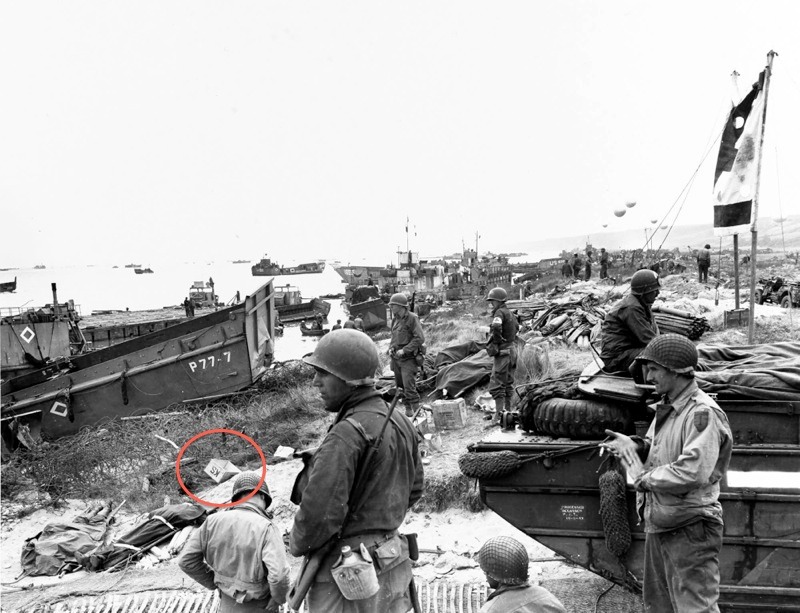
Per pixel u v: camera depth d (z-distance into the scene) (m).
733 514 4.49
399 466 2.94
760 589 4.43
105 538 7.63
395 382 10.43
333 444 2.71
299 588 2.73
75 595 6.25
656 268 27.81
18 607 6.07
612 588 5.35
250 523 3.93
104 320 40.22
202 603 5.79
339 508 2.65
